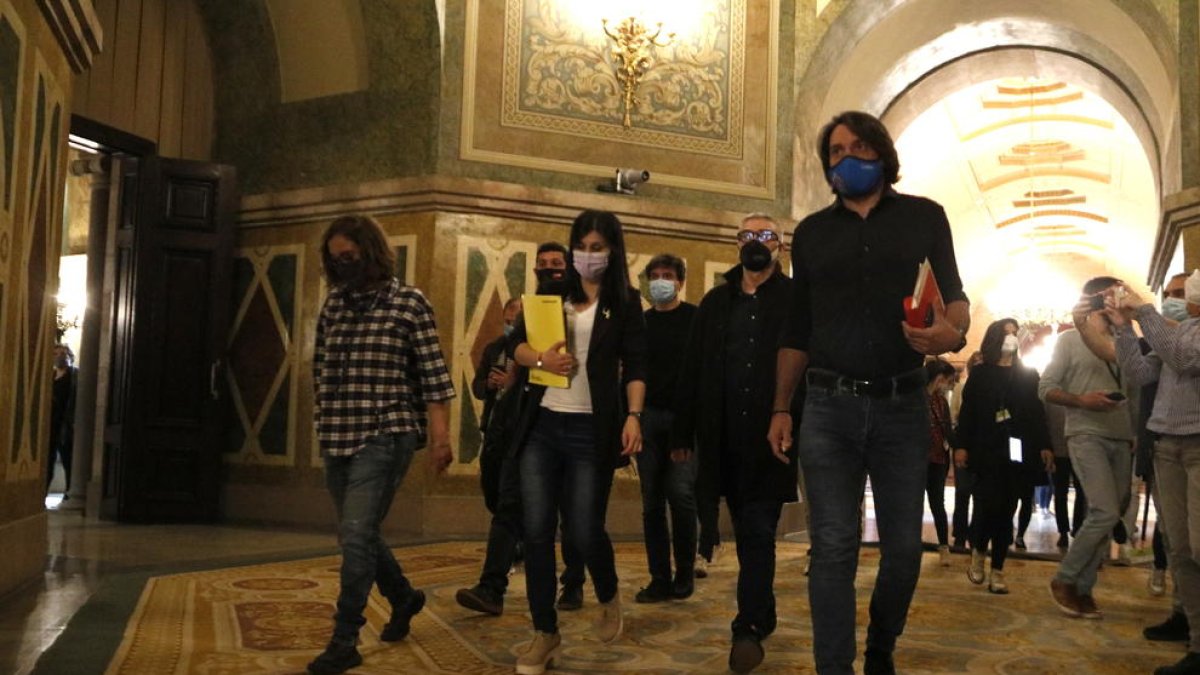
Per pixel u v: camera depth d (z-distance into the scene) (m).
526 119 10.33
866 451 3.58
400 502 9.81
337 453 4.21
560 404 4.19
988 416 6.89
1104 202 23.39
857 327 3.56
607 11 10.65
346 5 10.40
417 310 4.34
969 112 18.70
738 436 4.51
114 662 4.10
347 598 4.14
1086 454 5.97
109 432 10.50
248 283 10.84
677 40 10.87
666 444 5.96
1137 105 12.04
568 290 4.36
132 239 10.59
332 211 10.42
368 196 10.20
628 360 4.36
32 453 6.17
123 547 8.05
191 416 10.48
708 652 4.59
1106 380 6.08
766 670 4.29
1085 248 27.25
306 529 9.70
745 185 11.02
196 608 5.38
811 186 11.51
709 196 10.85
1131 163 20.62
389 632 4.68
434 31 10.05
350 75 10.48
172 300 10.50
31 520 6.14
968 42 12.76
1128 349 4.82
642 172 10.30
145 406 10.30
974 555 7.18
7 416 5.54
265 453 10.58
